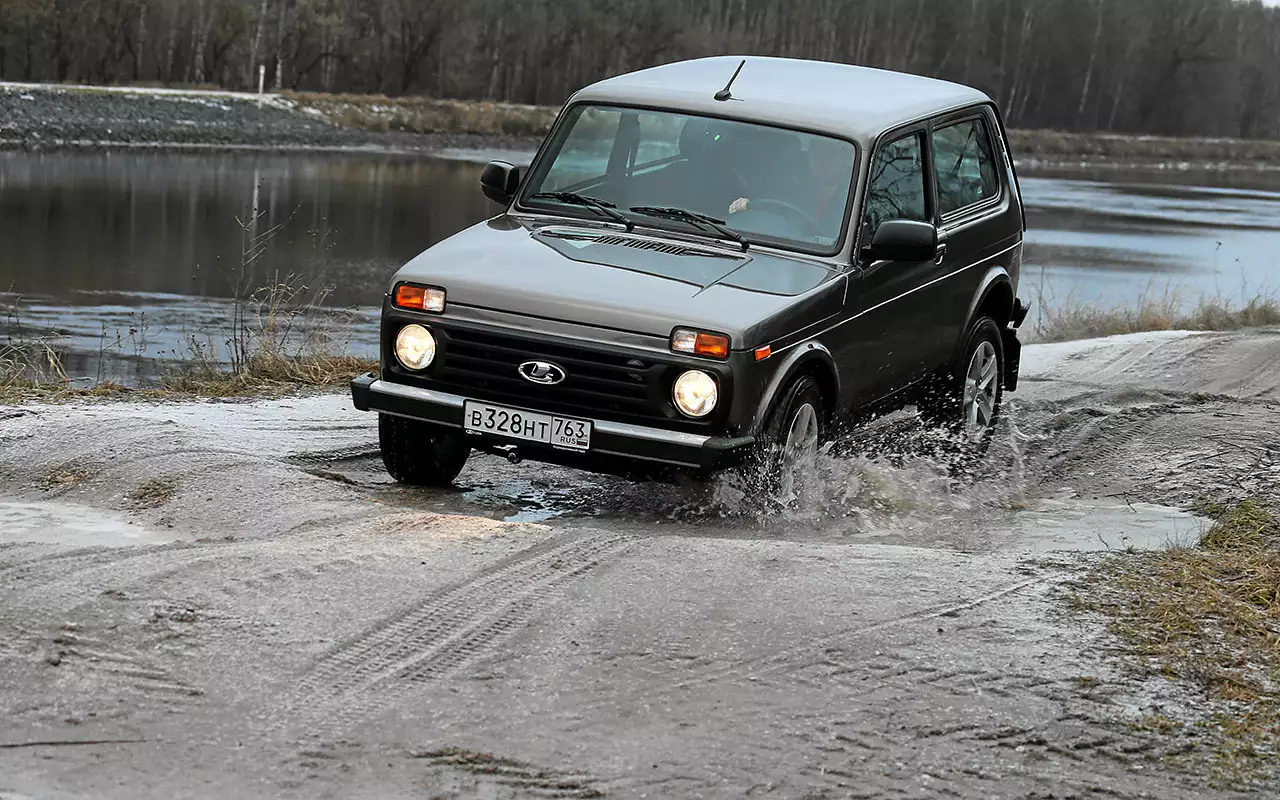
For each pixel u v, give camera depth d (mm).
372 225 35312
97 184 39688
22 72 74688
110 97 54750
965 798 3977
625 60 100438
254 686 4438
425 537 6008
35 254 26656
